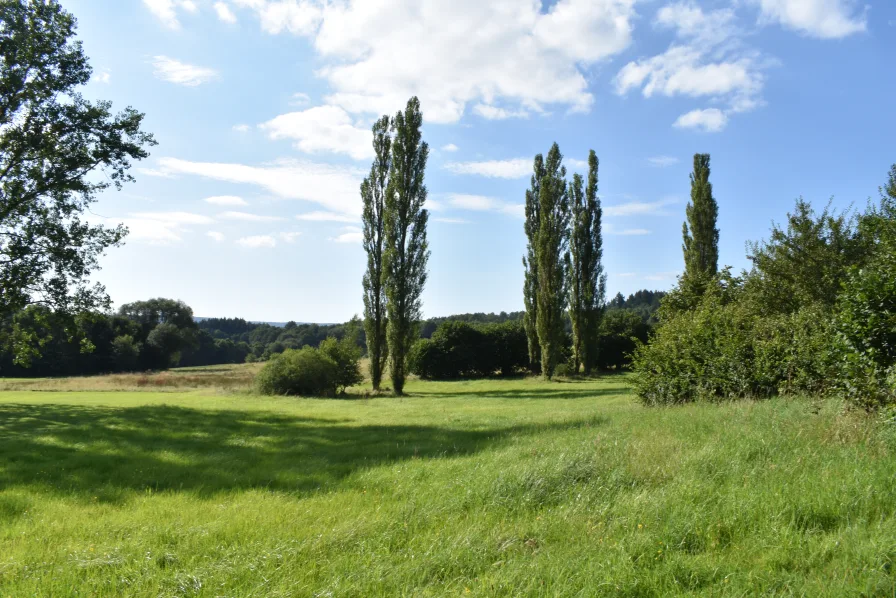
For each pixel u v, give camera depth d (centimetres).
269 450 1177
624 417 1268
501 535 479
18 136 2197
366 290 3819
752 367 1372
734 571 367
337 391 3741
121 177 2473
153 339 7838
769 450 647
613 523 477
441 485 698
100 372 6706
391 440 1295
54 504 704
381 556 446
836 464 557
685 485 548
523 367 5991
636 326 6244
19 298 2248
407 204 3691
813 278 1842
